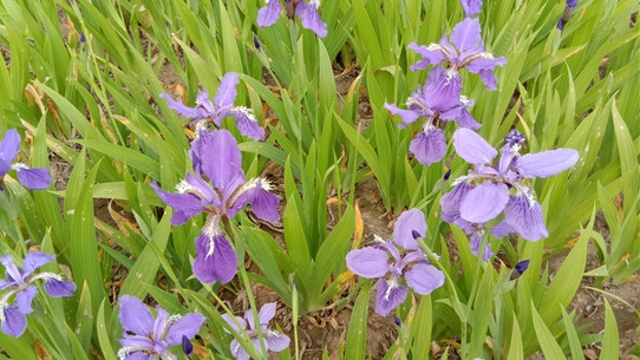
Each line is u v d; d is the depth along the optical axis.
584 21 0.84
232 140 0.42
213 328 0.57
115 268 0.77
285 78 0.90
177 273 0.71
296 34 0.70
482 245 0.44
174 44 1.08
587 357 0.66
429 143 0.56
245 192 0.42
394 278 0.49
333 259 0.63
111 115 0.72
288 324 0.71
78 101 0.90
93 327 0.60
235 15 0.86
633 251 0.69
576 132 0.69
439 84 0.57
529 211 0.39
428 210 0.70
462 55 0.58
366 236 0.80
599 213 0.82
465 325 0.48
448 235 0.79
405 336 0.49
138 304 0.47
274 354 0.69
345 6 0.94
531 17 0.88
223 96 0.60
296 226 0.60
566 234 0.72
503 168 0.40
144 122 0.74
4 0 0.91
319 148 0.70
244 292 0.74
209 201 0.41
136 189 0.67
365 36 0.83
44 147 0.66
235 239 0.43
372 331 0.69
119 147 0.70
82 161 0.65
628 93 0.77
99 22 0.88
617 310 0.71
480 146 0.41
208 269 0.41
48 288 0.46
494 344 0.57
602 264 0.72
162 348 0.46
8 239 0.68
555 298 0.58
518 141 0.40
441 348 0.67
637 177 0.69
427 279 0.48
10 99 0.81
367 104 0.97
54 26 0.91
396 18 0.82
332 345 0.69
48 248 0.58
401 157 0.75
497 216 0.42
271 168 0.88
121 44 0.91
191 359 0.56
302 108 0.85
